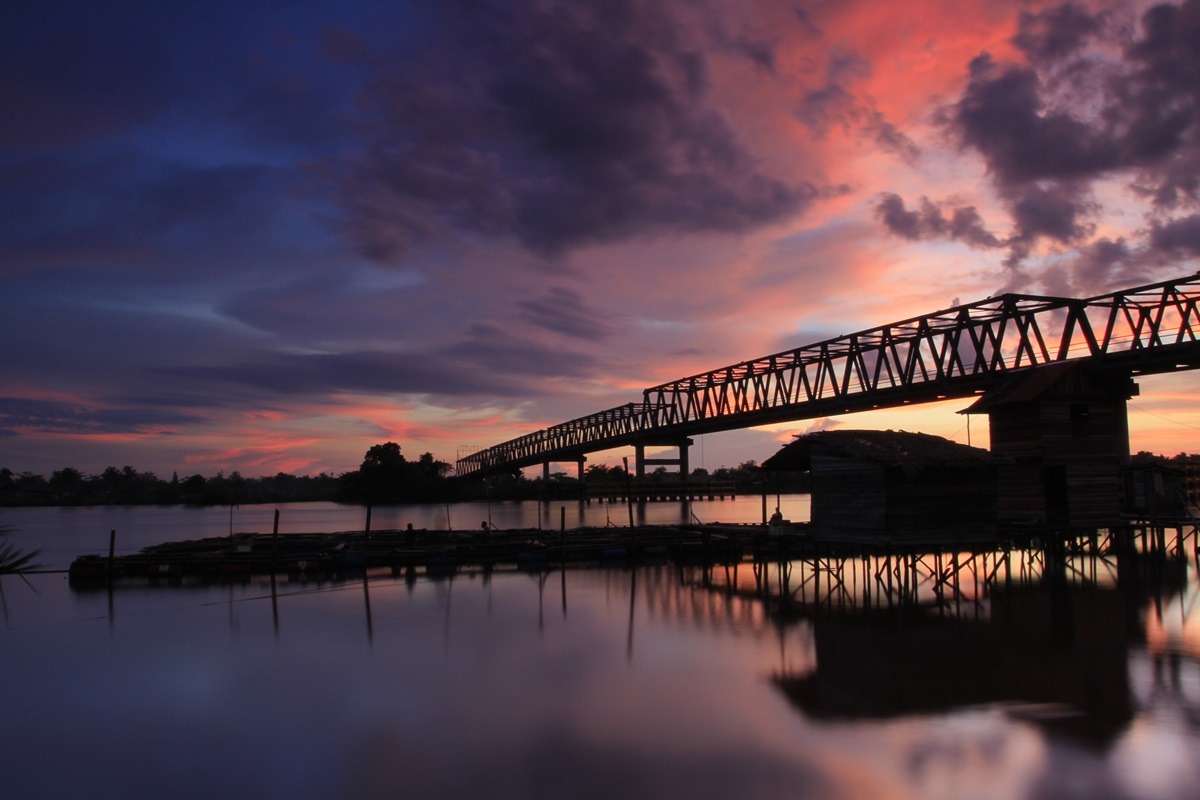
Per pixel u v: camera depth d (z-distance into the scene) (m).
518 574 38.12
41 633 24.66
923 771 12.23
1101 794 11.31
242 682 18.34
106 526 92.94
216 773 12.87
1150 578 31.58
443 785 12.13
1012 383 37.16
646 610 26.89
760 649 20.53
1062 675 17.27
